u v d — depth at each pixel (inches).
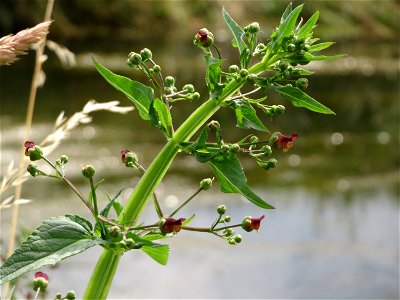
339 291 274.8
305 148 494.3
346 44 1028.5
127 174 398.6
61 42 837.8
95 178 386.9
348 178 429.1
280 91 65.4
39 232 56.2
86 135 474.3
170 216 60.6
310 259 304.5
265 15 1050.1
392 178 433.7
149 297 253.8
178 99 68.6
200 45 68.3
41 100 558.3
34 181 370.9
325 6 1111.6
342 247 319.9
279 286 275.7
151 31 957.2
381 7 1160.2
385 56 945.5
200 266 287.1
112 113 540.1
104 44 850.8
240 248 310.5
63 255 55.5
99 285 65.7
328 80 767.7
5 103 540.1
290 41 66.1
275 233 334.6
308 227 344.5
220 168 63.5
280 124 560.4
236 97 67.4
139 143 463.8
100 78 665.6
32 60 732.7
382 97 687.7
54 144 97.6
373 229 345.7
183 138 67.3
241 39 68.1
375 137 537.3
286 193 396.2
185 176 413.1
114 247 59.1
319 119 586.6
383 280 287.1
